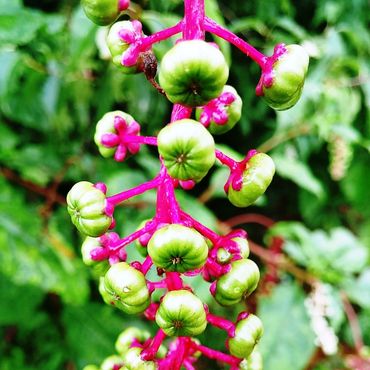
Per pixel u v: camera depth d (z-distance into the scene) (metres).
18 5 0.10
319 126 0.14
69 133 0.14
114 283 0.06
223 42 0.10
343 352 0.14
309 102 0.14
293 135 0.14
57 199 0.13
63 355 0.13
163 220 0.06
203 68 0.05
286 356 0.13
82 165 0.13
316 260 0.14
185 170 0.05
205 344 0.15
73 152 0.14
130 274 0.06
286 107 0.06
